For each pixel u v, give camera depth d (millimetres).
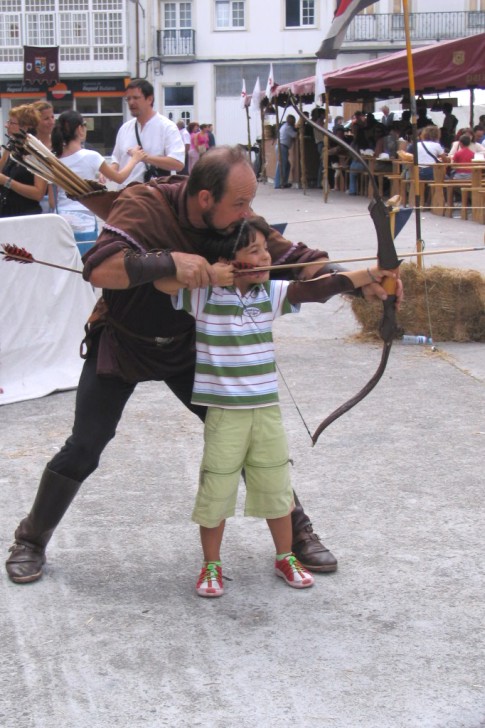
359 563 3729
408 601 3422
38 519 3553
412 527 4055
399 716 2736
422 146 15789
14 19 39062
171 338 3346
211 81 40406
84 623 3281
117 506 4316
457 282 7211
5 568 3674
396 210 3875
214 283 3010
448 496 4379
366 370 6562
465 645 3123
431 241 12336
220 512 3365
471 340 7363
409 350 7121
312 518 4152
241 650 3098
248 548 3879
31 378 6078
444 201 15562
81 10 38938
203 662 3029
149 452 5023
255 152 29578
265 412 3342
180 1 39812
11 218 5805
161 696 2848
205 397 3299
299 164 24375
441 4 39938
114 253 2957
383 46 40094
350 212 16969
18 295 5930
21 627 3260
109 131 40125
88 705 2807
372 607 3381
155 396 6078
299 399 5898
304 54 40000
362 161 3045
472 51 16359
